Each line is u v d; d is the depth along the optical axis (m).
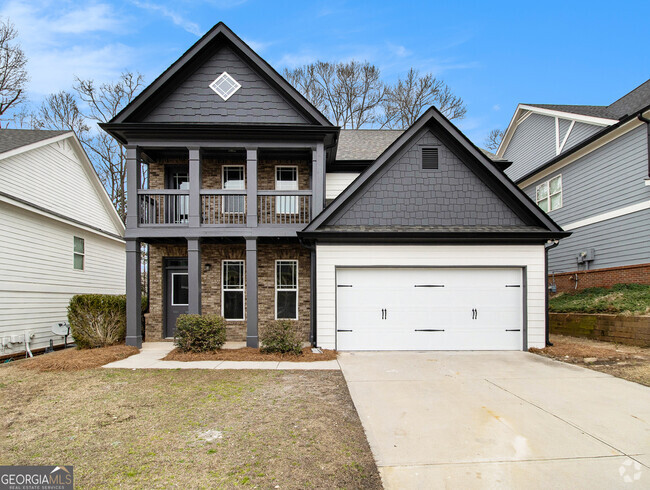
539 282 9.03
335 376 6.60
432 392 5.70
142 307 11.59
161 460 3.60
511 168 18.20
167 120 9.49
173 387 5.92
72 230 12.62
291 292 10.46
